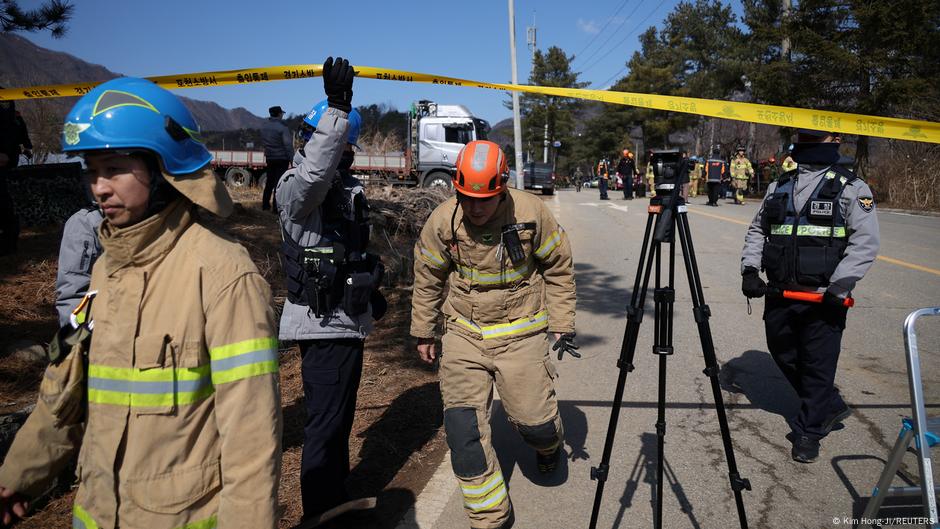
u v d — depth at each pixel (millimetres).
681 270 9445
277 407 1693
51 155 12664
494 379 3166
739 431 4129
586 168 74625
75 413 1769
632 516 3209
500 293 3033
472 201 2781
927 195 20922
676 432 4121
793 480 3531
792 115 2926
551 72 69812
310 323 2898
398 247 9734
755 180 29547
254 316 1674
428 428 4184
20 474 1839
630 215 18047
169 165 1607
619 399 2656
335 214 2949
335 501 2984
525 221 2973
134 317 1628
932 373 5121
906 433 2680
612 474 3615
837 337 3709
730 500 3342
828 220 3652
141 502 1613
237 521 1586
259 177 20781
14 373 4320
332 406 2961
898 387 4844
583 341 6074
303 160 2754
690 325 6473
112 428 1634
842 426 4195
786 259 3744
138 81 1684
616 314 7031
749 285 3916
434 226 3076
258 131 21703
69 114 1623
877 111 24172
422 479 3578
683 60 57469
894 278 8648
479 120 22062
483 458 2896
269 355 1693
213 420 1677
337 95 2652
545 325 3141
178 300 1634
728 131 52000
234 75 2807
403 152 23703
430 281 3240
